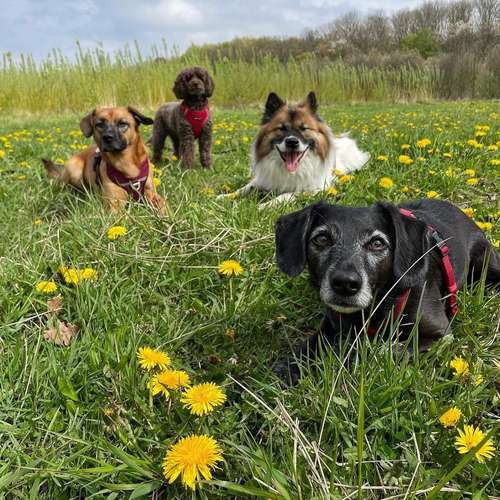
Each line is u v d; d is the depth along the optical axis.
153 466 0.38
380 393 0.43
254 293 0.65
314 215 0.55
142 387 0.47
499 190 0.99
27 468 0.39
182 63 4.36
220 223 0.81
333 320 0.56
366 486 0.36
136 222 0.83
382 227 0.53
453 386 0.47
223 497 0.37
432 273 0.56
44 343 0.54
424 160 1.14
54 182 1.21
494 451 0.38
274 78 4.70
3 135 2.17
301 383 0.46
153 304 0.65
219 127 2.39
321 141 1.26
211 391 0.38
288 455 0.37
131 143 1.14
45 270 0.71
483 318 0.58
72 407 0.46
